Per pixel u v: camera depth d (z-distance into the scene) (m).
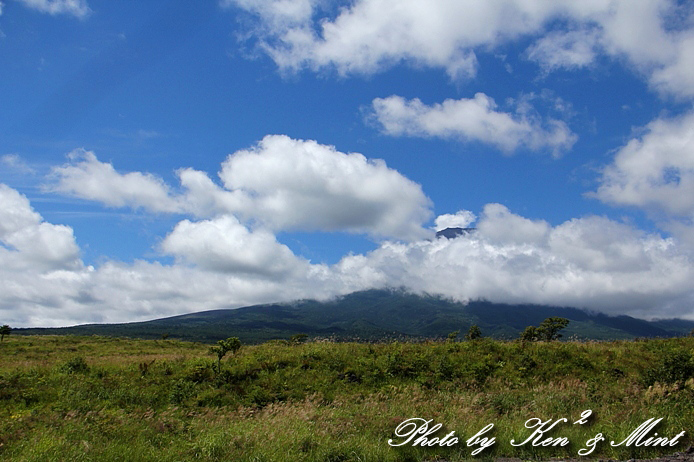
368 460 9.20
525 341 23.42
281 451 9.39
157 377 17.92
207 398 15.98
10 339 59.62
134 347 53.72
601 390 15.57
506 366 19.50
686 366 16.17
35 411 13.53
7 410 14.22
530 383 18.02
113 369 19.56
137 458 8.96
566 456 9.74
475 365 19.19
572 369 19.38
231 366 19.05
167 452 9.39
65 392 15.68
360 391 17.17
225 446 9.63
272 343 25.16
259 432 10.54
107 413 13.09
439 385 17.77
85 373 19.17
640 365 19.94
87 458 8.73
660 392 13.79
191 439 10.66
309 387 17.34
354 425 11.54
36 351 43.81
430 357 20.25
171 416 13.04
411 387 17.20
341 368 19.16
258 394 16.45
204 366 18.89
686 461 9.09
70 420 11.78
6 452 9.49
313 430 10.87
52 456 8.83
